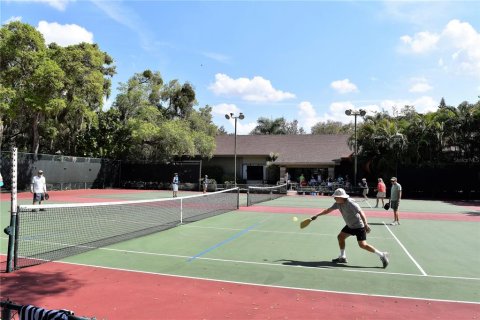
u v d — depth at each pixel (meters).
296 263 8.87
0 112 28.78
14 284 6.99
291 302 6.28
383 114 42.31
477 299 6.55
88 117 34.72
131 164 40.97
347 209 8.69
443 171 32.84
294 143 44.50
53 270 7.94
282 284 7.25
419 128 33.78
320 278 7.68
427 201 29.69
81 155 40.78
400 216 18.89
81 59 32.69
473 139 32.84
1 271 7.77
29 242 10.67
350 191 34.03
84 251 9.73
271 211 20.20
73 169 35.44
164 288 6.91
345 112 33.66
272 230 13.66
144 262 8.75
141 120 39.44
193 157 43.31
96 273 7.80
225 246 10.72
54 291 6.66
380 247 10.99
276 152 42.59
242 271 8.12
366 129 35.50
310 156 40.94
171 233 12.74
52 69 28.56
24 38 29.11
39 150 38.75
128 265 8.46
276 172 40.56
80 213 17.02
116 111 41.25
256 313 5.79
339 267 8.56
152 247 10.41
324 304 6.21
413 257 9.75
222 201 25.58
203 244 10.95
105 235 11.98
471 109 32.88
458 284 7.43
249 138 46.81
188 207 21.38
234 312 5.82
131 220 15.48
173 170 39.41
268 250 10.27
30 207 8.39
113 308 5.92
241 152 43.22
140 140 39.53
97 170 38.41
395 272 8.23
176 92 45.66
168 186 39.41
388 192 33.53
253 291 6.81
